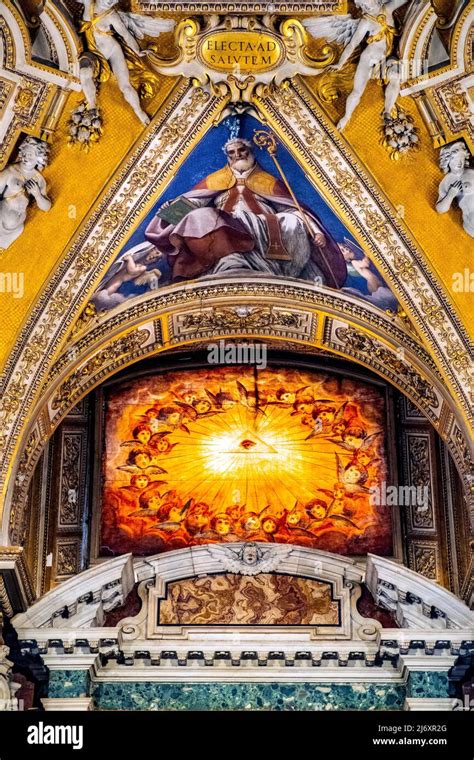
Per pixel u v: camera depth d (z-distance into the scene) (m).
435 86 19.67
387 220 20.30
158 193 20.30
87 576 20.81
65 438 22.39
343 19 19.20
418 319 20.55
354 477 22.39
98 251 20.31
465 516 21.86
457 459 20.92
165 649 20.81
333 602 21.28
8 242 20.11
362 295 20.92
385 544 22.02
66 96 19.62
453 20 19.27
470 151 20.05
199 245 20.77
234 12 19.16
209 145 20.12
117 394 22.75
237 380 22.86
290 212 20.62
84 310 20.56
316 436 22.61
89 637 20.47
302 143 20.02
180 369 22.92
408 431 22.62
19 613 20.52
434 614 20.91
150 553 21.88
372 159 20.11
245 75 19.53
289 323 21.67
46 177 20.00
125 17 19.14
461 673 20.56
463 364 20.48
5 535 19.48
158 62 19.45
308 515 22.17
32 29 19.12
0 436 19.92
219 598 21.28
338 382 22.86
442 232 20.36
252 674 20.83
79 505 22.09
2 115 19.56
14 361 20.12
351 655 20.88
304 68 19.53
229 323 21.73
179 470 22.39
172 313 21.25
